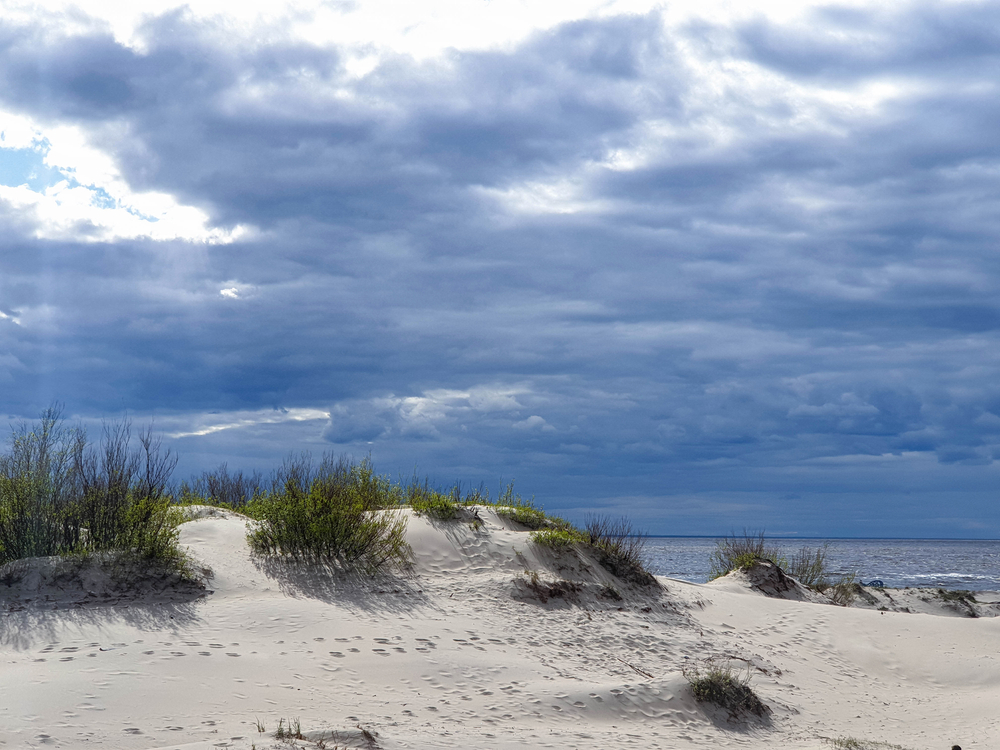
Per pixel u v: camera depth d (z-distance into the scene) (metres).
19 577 11.26
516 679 9.83
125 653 9.02
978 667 13.91
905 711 11.55
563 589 14.29
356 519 14.13
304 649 9.84
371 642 10.39
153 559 12.12
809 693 11.80
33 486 12.30
